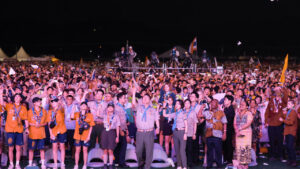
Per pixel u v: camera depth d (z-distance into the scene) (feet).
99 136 29.76
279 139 31.32
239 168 28.53
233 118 29.43
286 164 30.07
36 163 29.55
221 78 66.90
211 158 28.25
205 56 98.43
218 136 27.91
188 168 28.37
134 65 91.04
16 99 27.91
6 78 49.88
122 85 46.37
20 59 192.24
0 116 29.19
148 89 38.81
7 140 27.58
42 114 28.09
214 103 28.30
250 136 28.84
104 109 29.66
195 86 43.01
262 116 35.99
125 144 29.30
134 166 29.35
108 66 93.20
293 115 29.14
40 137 27.89
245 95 40.81
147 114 26.76
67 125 30.09
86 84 42.32
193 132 27.78
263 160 31.60
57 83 36.06
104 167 28.02
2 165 28.96
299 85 43.19
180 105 27.78
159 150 30.09
